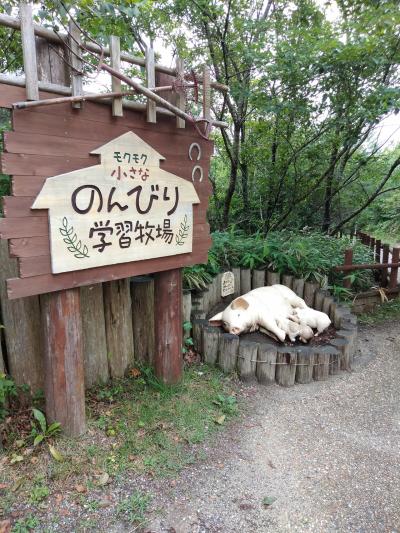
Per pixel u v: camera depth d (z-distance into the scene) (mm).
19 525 1639
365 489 1964
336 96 4645
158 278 2559
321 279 4219
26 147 1665
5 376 2125
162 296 2568
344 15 4461
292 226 6379
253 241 4566
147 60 2096
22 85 1625
